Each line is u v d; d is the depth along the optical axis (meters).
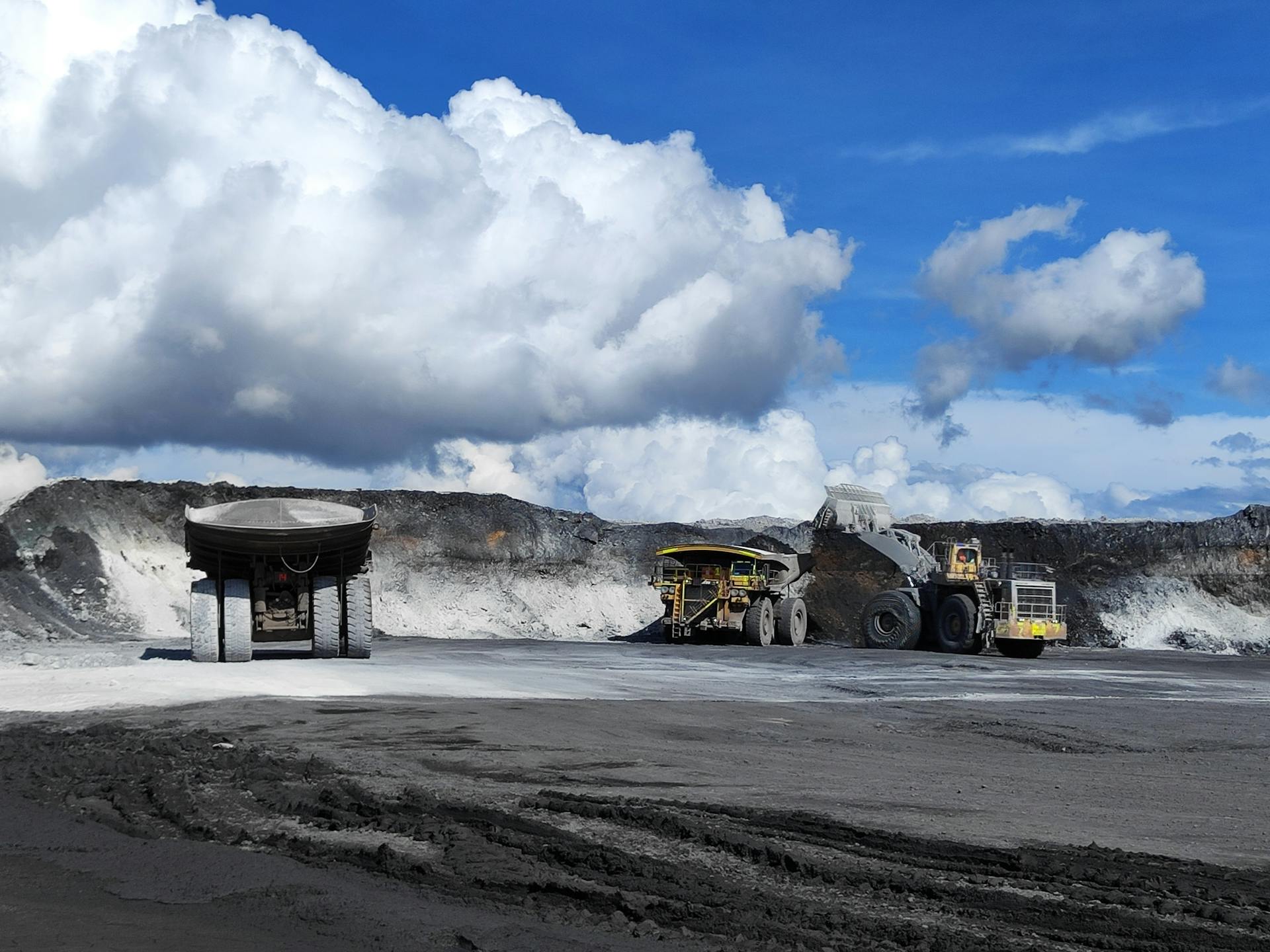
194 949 5.44
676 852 7.50
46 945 5.46
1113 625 42.62
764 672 24.42
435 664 24.16
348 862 7.19
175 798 9.10
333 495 47.84
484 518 48.75
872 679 23.12
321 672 20.78
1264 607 42.59
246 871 6.97
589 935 5.76
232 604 23.97
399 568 46.78
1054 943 5.80
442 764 10.86
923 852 7.61
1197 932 6.00
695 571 38.00
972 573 34.09
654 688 19.91
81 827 8.18
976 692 20.77
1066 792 10.34
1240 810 9.61
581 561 49.16
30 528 40.94
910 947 5.71
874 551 39.09
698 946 5.64
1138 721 16.59
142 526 43.56
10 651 28.12
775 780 10.45
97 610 39.03
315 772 10.24
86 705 15.53
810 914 6.18
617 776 10.42
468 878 6.77
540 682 20.36
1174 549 44.47
